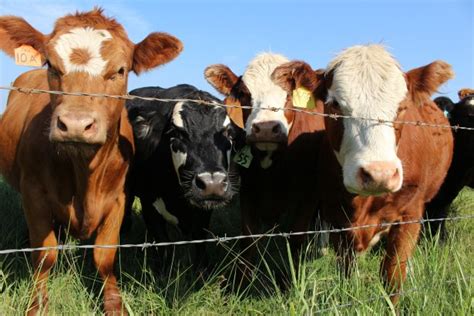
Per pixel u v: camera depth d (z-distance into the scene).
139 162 2.79
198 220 2.76
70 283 2.24
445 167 2.88
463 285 2.15
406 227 2.35
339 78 2.20
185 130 2.60
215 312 2.25
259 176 2.76
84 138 1.90
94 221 2.26
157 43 2.25
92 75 2.01
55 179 2.21
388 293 2.19
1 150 2.61
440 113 2.92
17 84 2.94
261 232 2.89
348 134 2.15
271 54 2.98
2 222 2.91
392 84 2.15
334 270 2.37
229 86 2.94
